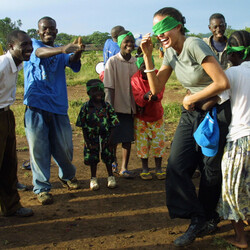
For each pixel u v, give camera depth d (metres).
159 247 3.33
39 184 4.28
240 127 3.07
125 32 4.91
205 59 2.99
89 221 3.85
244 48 3.14
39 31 4.31
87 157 4.64
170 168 3.33
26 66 4.21
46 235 3.57
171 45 3.15
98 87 4.54
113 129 4.71
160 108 4.91
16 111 9.36
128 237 3.51
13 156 3.79
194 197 3.28
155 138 4.96
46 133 4.22
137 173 5.30
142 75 4.74
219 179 3.27
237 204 3.07
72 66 4.38
